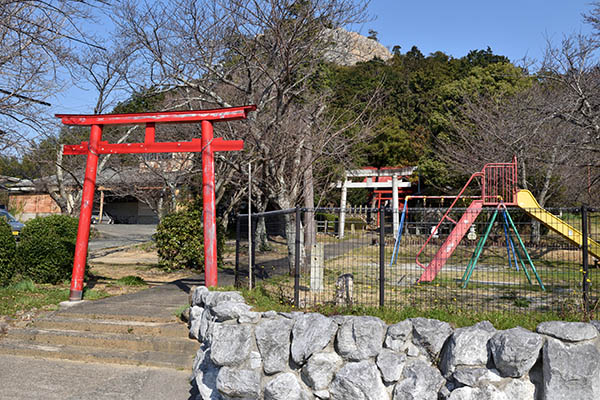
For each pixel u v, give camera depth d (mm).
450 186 27469
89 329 7320
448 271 12000
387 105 34750
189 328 6992
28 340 7164
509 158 17250
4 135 9773
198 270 13273
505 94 24672
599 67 12234
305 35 10188
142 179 19219
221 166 15398
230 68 11570
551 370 3939
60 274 10539
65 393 5535
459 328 4375
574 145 11641
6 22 8984
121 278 11500
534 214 10859
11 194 37312
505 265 12930
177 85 10914
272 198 11250
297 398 4516
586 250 5363
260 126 10898
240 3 9867
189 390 5613
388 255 14562
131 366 6371
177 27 10461
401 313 5289
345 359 4523
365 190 38375
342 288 6574
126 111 16297
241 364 4809
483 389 4020
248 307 5328
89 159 9141
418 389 4207
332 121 12867
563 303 6398
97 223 37625
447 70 39125
